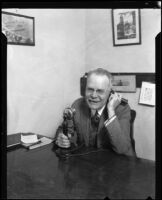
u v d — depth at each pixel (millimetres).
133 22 2195
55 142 1424
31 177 955
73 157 1202
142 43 2182
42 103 2107
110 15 2361
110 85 1562
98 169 1039
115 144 1297
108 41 2404
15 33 1812
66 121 1406
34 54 1996
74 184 890
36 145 1394
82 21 2512
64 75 2326
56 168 1054
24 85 1927
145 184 887
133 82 2246
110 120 1334
